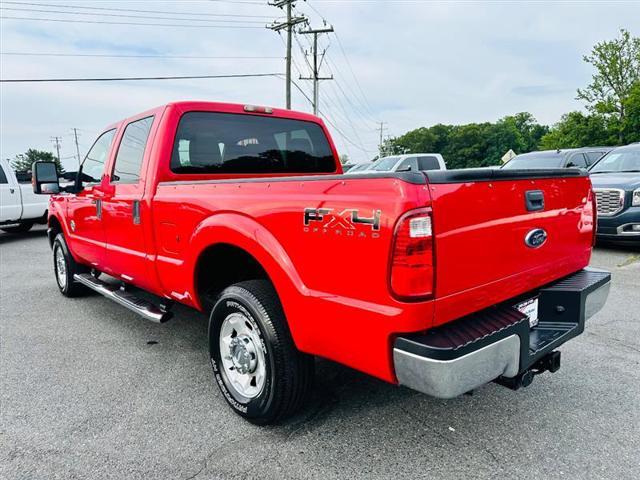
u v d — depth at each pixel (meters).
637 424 2.65
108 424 2.76
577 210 2.81
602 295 2.81
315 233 2.17
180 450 2.48
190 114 3.52
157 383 3.30
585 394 3.00
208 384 3.28
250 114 3.90
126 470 2.33
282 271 2.33
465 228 2.02
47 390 3.21
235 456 2.42
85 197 4.55
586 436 2.54
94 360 3.73
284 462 2.36
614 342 3.86
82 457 2.44
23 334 4.37
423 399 2.96
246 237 2.52
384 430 2.62
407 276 1.84
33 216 11.44
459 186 1.99
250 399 2.66
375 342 1.97
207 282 3.13
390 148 82.56
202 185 2.91
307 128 4.35
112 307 5.27
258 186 2.51
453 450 2.43
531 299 2.56
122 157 3.92
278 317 2.50
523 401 2.92
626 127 37.38
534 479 2.20
